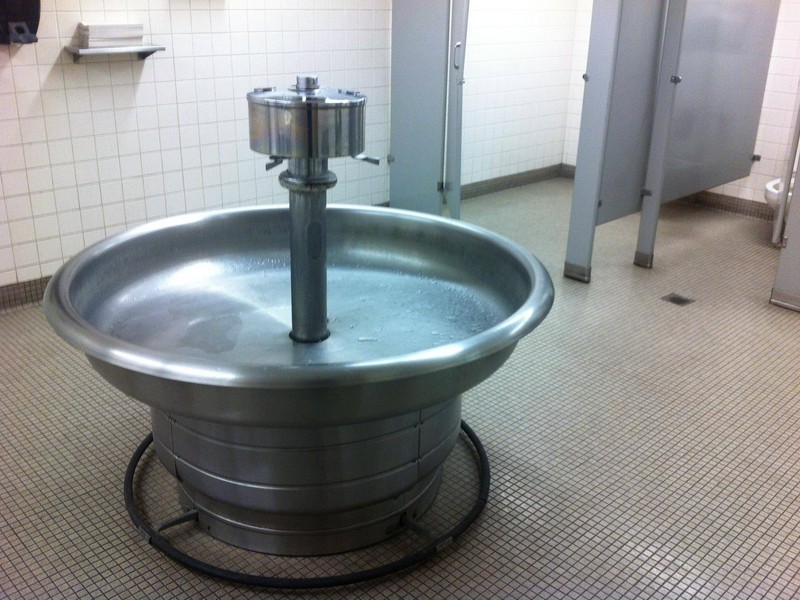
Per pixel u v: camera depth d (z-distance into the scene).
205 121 3.84
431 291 2.45
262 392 1.49
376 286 2.49
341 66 4.34
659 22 3.72
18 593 1.82
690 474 2.35
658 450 2.48
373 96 4.57
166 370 1.46
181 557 1.89
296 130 1.77
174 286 2.41
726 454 2.46
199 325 2.21
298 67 4.14
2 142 3.19
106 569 1.91
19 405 2.66
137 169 3.65
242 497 1.87
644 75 3.77
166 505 2.16
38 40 3.15
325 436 1.77
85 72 3.34
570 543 2.04
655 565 1.96
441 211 4.38
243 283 2.49
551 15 5.49
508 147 5.64
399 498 2.00
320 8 4.13
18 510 2.12
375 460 1.86
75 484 2.24
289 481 1.82
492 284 2.32
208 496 1.93
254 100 1.81
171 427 1.93
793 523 2.13
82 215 3.53
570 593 1.86
